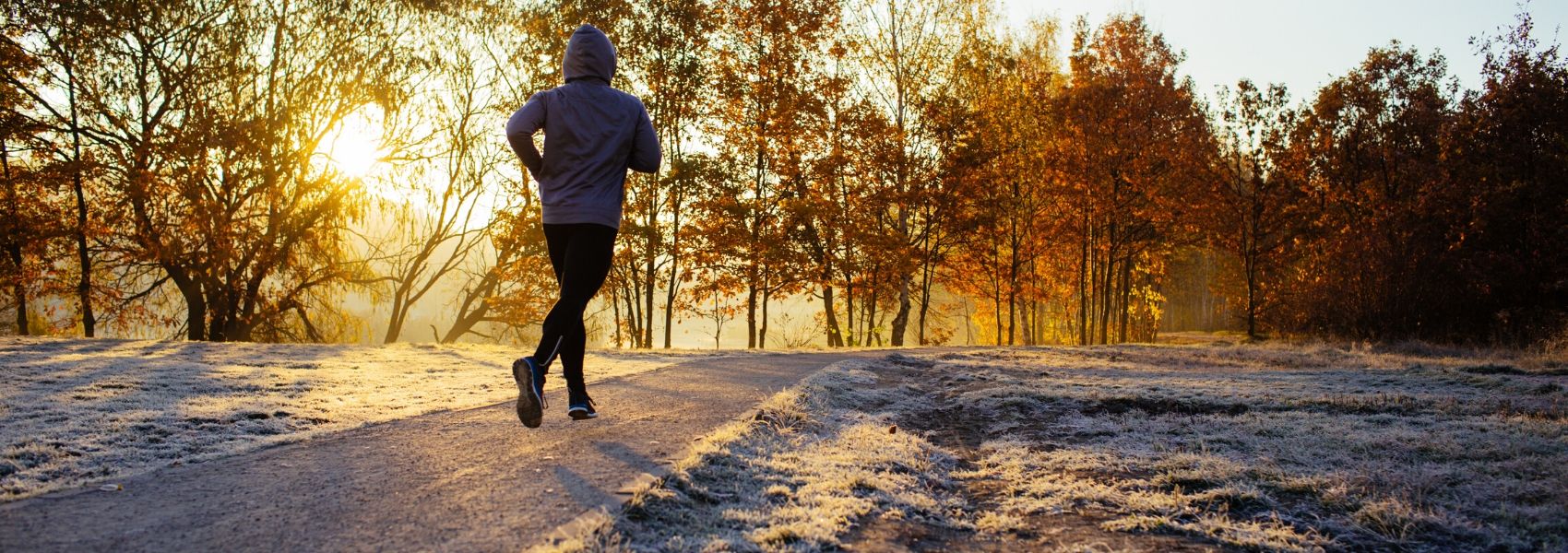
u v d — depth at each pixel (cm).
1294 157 2436
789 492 261
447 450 293
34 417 360
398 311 2481
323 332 2305
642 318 2053
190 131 1770
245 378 550
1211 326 4225
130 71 1822
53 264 1991
